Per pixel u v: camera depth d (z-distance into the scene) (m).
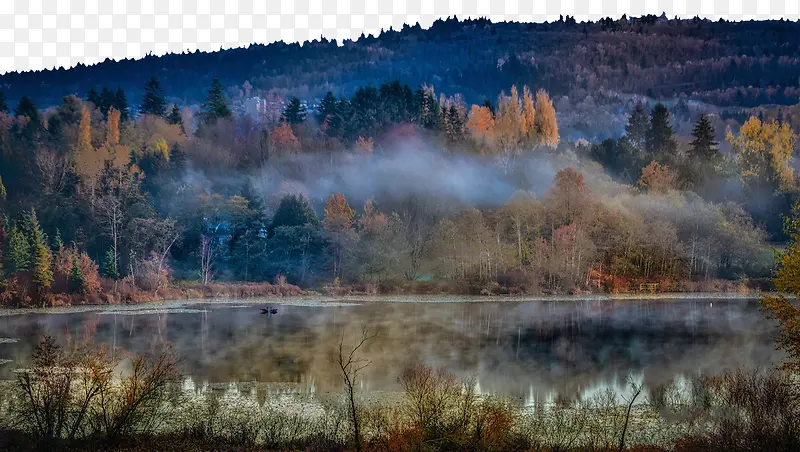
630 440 35.16
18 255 104.56
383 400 43.72
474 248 128.88
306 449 31.69
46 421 31.58
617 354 63.12
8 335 73.44
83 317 90.12
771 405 33.69
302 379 50.69
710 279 128.12
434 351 64.38
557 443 33.28
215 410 38.56
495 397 45.41
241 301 110.69
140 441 31.91
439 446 30.84
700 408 40.41
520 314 94.56
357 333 76.19
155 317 90.75
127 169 171.25
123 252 125.75
